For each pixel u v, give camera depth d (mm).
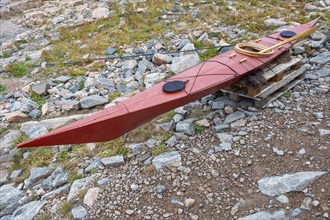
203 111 4449
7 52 7879
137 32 7371
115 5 9273
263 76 4195
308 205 3086
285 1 8344
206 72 3984
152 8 8391
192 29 7016
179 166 3664
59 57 7066
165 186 3486
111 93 5426
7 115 5277
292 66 4723
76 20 9141
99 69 6250
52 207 3533
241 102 4457
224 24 7148
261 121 4121
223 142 3887
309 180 3279
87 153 4188
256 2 8273
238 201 3248
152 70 5883
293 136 3871
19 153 4535
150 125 4367
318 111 4227
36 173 4074
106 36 7527
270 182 3326
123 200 3414
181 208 3264
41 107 5398
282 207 3111
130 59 6379
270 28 6758
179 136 4051
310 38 5965
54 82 6027
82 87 5762
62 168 4062
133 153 3975
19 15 10969
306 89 4688
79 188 3645
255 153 3711
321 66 5199
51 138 3129
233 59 4199
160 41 6832
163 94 3699
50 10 10602
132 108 3477
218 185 3432
